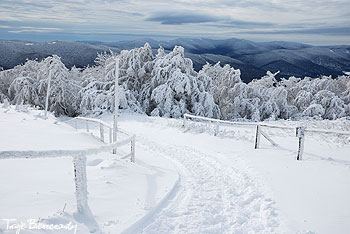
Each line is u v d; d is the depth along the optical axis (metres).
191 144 10.91
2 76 37.12
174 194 5.55
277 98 33.25
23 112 16.67
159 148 10.69
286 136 11.59
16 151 3.36
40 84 30.14
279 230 4.12
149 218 4.39
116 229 3.76
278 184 5.86
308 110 31.39
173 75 25.42
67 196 4.47
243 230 4.21
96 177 5.71
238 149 9.34
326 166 6.82
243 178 6.46
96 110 24.41
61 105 30.98
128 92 25.84
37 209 3.89
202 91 26.70
